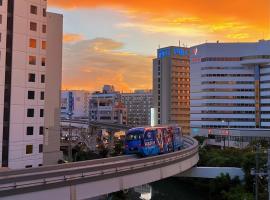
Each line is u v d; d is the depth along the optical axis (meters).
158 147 69.38
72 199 44.22
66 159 111.88
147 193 89.12
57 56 97.19
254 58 184.00
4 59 76.44
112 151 132.25
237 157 93.75
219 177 80.31
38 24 83.25
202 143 167.62
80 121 197.38
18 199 38.25
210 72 192.88
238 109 189.38
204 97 194.12
